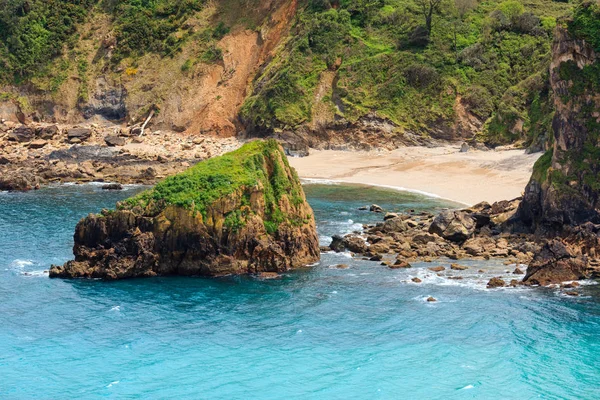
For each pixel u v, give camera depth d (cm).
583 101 6662
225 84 14162
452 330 5025
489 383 4394
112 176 10838
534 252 6500
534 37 13138
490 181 9669
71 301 5553
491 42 13125
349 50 13200
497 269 6150
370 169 11006
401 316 5238
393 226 7256
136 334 5006
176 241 6097
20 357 4700
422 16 13738
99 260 6125
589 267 5931
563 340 4866
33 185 10050
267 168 6550
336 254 6669
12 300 5575
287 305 5453
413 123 12312
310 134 12425
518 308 5325
